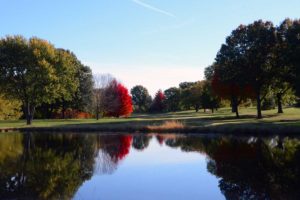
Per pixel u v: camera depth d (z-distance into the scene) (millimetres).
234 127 44469
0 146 36062
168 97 153500
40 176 22188
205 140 39250
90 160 27984
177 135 45031
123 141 40188
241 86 59781
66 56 67812
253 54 58156
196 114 88438
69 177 22047
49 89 63438
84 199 17391
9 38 62688
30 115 65312
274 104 81062
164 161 27469
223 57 61281
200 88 107688
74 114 88375
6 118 74125
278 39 57875
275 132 41656
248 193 18000
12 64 61812
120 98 86188
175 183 20516
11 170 24109
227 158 27891
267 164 24875
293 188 18594
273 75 58406
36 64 62094
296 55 52438
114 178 21750
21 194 18062
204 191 18719
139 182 20812
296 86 52000
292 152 29188
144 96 172625
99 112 83250
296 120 50719
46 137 44469
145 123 57906
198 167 24938
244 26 60594
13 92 63312
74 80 71125
